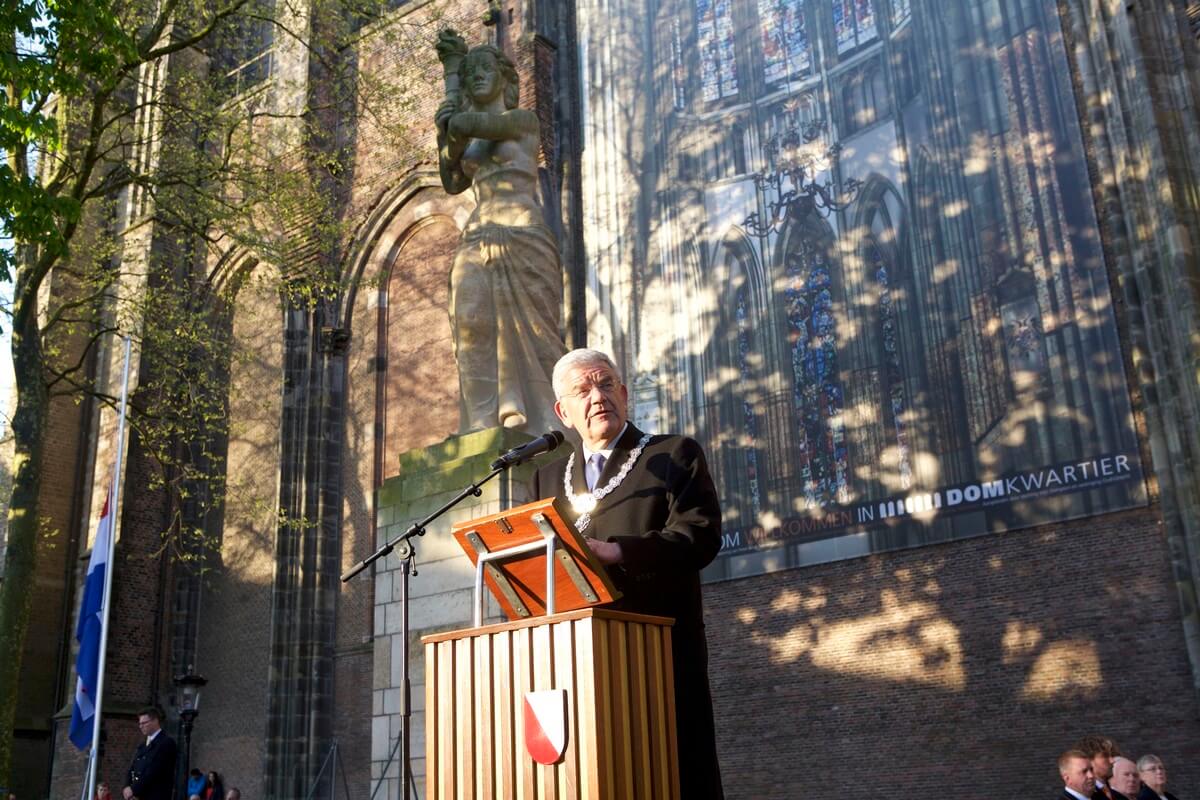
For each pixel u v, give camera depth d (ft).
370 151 76.33
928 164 53.72
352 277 75.31
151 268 77.20
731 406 57.41
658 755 9.26
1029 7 51.85
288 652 69.00
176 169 57.77
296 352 74.59
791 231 57.72
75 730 41.45
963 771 46.80
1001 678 46.80
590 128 65.87
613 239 63.26
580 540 9.88
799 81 59.26
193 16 62.28
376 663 34.04
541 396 35.70
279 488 72.28
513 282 36.63
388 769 32.50
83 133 70.79
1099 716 44.11
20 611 46.91
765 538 54.70
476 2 73.05
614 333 61.77
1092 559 45.73
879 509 51.60
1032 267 49.60
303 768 66.64
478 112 39.17
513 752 9.31
